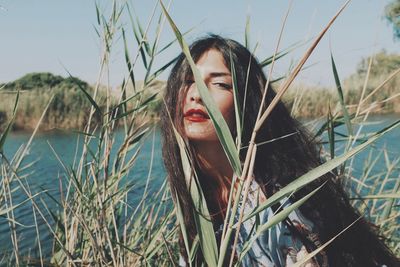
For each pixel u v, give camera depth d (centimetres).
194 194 115
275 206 133
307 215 134
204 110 134
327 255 135
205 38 141
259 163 143
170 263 201
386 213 211
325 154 185
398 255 230
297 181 104
